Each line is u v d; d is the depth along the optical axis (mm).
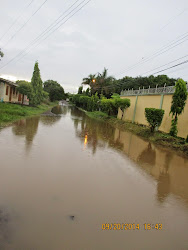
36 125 12211
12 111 15023
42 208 3184
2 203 3195
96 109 37250
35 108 24406
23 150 6309
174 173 5891
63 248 2389
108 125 18266
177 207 3822
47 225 2779
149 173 5672
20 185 3893
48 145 7418
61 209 3225
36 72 24750
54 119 17609
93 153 7156
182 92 11078
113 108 27781
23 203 3266
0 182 3922
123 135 12688
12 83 21562
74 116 24438
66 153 6652
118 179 4926
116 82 39312
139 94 18938
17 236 2500
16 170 4613
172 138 10930
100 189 4199
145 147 9398
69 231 2713
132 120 20203
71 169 5176
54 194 3699
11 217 2859
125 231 2887
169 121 13352
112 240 2650
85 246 2469
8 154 5711
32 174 4496
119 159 6773
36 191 3725
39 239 2492
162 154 8219
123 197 3975
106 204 3600
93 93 45094
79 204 3463
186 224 3268
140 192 4316
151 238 2803
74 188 4070
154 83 28953
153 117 12695
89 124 17047
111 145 9023
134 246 2588
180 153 8758
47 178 4387
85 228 2826
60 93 61219
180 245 2727
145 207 3680
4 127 9945
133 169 5875
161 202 3963
